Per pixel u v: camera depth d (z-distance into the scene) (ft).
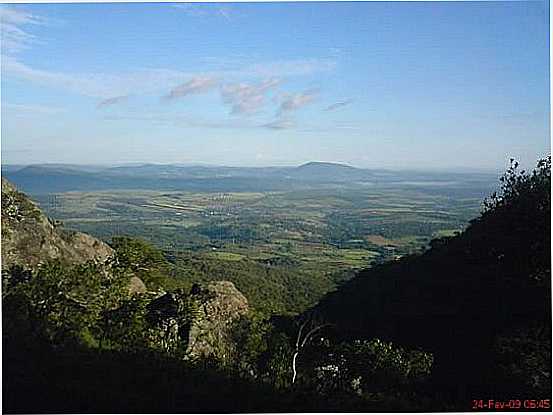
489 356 29.66
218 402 23.03
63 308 29.94
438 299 39.34
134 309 32.30
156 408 21.94
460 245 43.70
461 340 32.27
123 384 23.50
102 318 30.89
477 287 36.91
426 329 36.06
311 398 24.75
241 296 38.24
